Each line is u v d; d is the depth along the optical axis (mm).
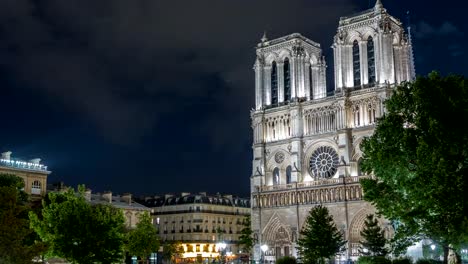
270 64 156875
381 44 134625
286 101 152750
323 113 141625
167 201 193500
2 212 48500
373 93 133375
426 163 54156
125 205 159125
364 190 62188
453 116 55938
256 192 148500
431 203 53469
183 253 173750
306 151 143375
